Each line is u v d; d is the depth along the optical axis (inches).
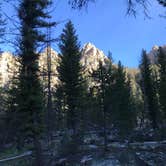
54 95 1887.3
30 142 1413.6
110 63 2223.2
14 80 1203.9
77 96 1854.1
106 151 1273.4
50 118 1517.0
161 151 1341.0
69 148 1289.4
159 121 2586.1
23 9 907.4
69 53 1918.1
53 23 945.5
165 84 2299.5
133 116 2404.0
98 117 1745.8
